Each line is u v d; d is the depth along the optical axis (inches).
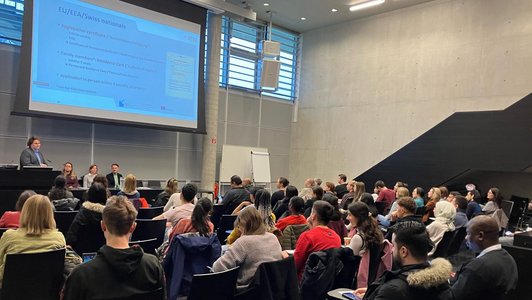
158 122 331.3
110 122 300.8
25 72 257.3
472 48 344.5
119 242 63.9
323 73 461.4
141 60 319.0
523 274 125.0
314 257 104.8
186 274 103.4
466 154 337.4
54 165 296.0
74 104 280.7
